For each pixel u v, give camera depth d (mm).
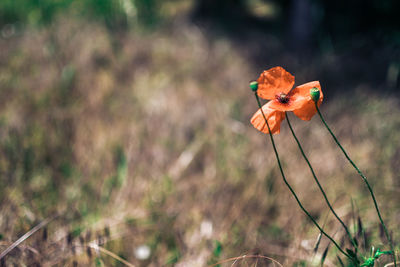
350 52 2322
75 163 1233
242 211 1110
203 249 1060
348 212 1094
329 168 1188
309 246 1052
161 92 1751
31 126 1402
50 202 1133
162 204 1138
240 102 1695
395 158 1225
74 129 1380
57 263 1022
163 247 1078
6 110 1539
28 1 2801
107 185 1165
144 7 2891
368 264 955
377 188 1144
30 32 2395
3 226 1061
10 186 1146
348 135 1383
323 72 2012
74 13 2701
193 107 1602
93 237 1068
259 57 2301
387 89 1806
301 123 1466
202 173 1229
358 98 1694
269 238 1082
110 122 1484
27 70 1880
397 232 1062
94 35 2309
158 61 2123
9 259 1018
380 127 1461
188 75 1982
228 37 2713
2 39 2346
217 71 2049
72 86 1719
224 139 1396
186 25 2861
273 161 1202
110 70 1950
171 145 1356
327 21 2844
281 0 3521
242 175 1184
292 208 1113
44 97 1632
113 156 1255
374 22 2740
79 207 1120
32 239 1049
